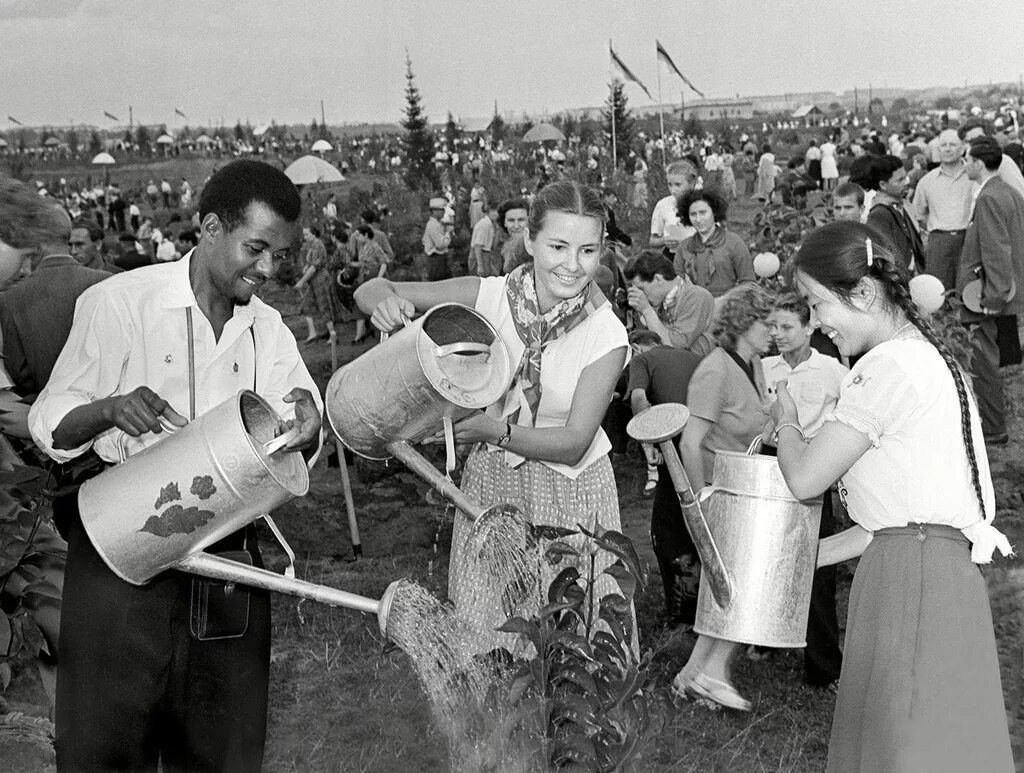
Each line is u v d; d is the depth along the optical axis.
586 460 3.38
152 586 2.72
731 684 4.36
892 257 3.00
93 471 3.29
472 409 2.87
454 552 3.38
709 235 7.79
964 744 2.89
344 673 4.50
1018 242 7.65
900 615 2.93
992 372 7.69
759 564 3.53
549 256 3.14
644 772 3.37
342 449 6.09
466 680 2.97
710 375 4.50
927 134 17.02
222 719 2.84
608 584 3.32
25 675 4.15
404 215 19.08
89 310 2.80
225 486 2.58
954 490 2.91
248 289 2.80
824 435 2.97
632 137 19.16
